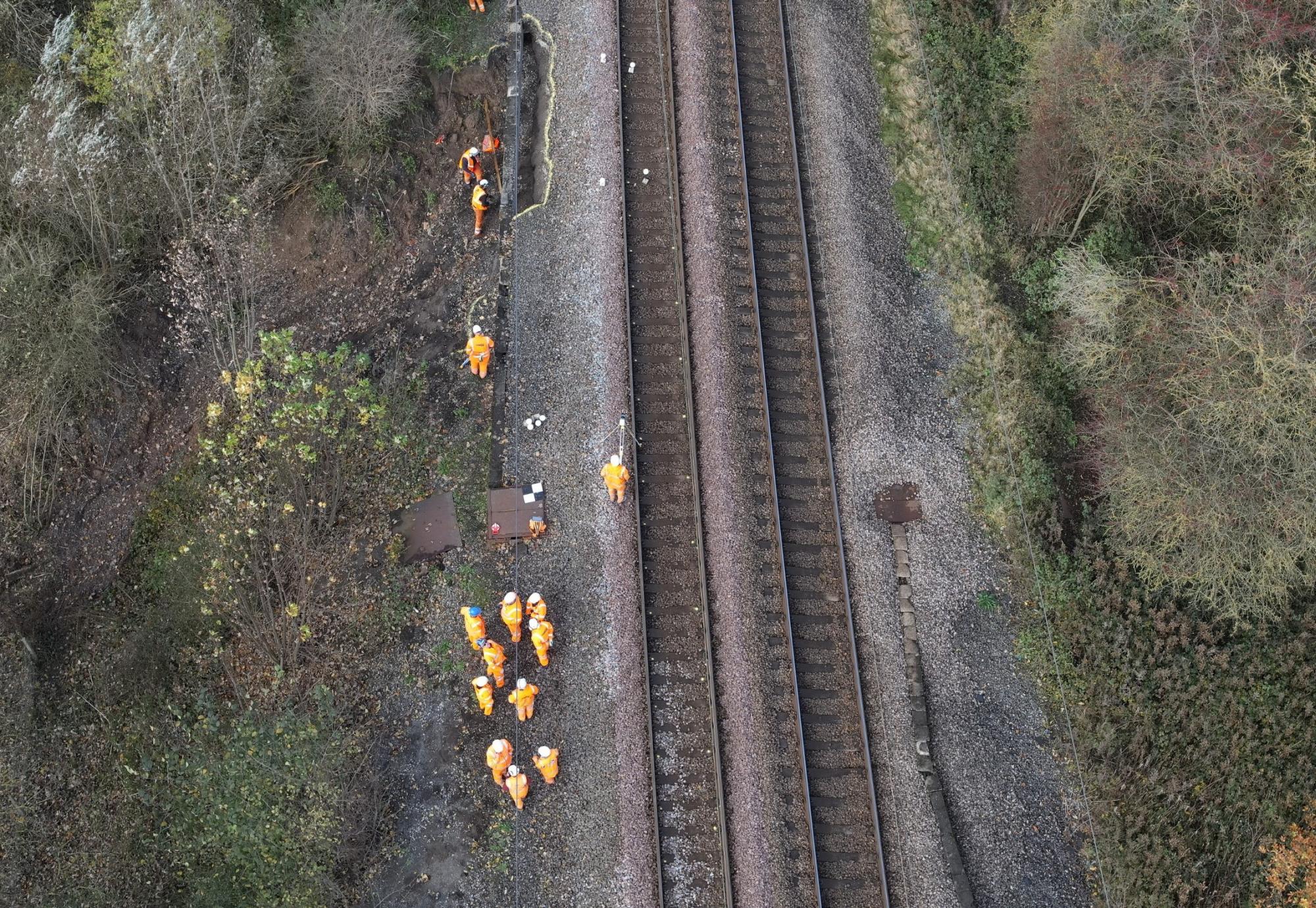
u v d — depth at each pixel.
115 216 20.38
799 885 15.95
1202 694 18.27
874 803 16.52
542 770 16.67
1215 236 20.17
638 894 15.98
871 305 20.67
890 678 17.62
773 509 18.66
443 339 20.61
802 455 19.25
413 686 17.81
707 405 19.30
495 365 20.16
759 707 17.03
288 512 19.08
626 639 17.67
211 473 19.80
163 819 17.58
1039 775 17.48
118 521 19.98
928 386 20.30
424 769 17.19
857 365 20.08
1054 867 16.80
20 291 19.23
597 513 18.73
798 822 16.41
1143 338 19.28
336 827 16.55
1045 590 18.84
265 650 18.33
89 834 17.88
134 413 20.48
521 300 20.64
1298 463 17.23
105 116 20.36
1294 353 16.70
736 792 16.42
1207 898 16.83
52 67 20.36
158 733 18.20
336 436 19.50
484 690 16.86
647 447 19.20
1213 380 17.75
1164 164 19.38
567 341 20.19
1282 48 18.70
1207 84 18.72
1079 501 19.84
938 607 18.44
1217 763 17.78
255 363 19.39
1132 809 17.33
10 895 17.56
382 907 16.22
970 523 19.25
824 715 17.25
